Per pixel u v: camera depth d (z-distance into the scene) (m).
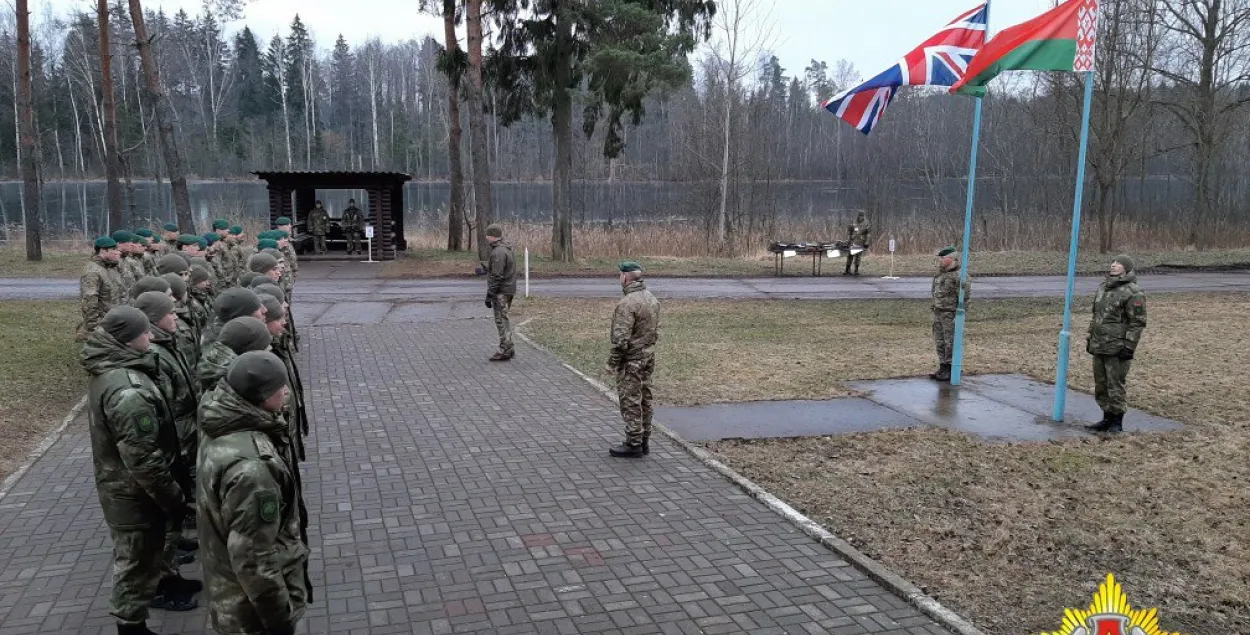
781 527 6.54
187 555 5.87
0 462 7.95
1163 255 31.20
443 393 10.80
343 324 16.56
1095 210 39.38
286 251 15.30
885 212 47.72
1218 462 8.16
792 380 11.76
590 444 8.66
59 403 10.16
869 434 9.13
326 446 8.47
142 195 66.94
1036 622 5.06
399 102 102.38
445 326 16.38
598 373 12.11
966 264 11.33
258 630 3.64
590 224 42.84
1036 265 28.22
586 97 25.62
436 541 6.18
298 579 3.86
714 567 5.80
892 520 6.68
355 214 29.52
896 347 14.44
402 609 5.15
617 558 5.92
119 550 4.61
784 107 87.75
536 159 92.50
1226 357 13.27
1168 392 11.05
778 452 8.46
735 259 31.20
